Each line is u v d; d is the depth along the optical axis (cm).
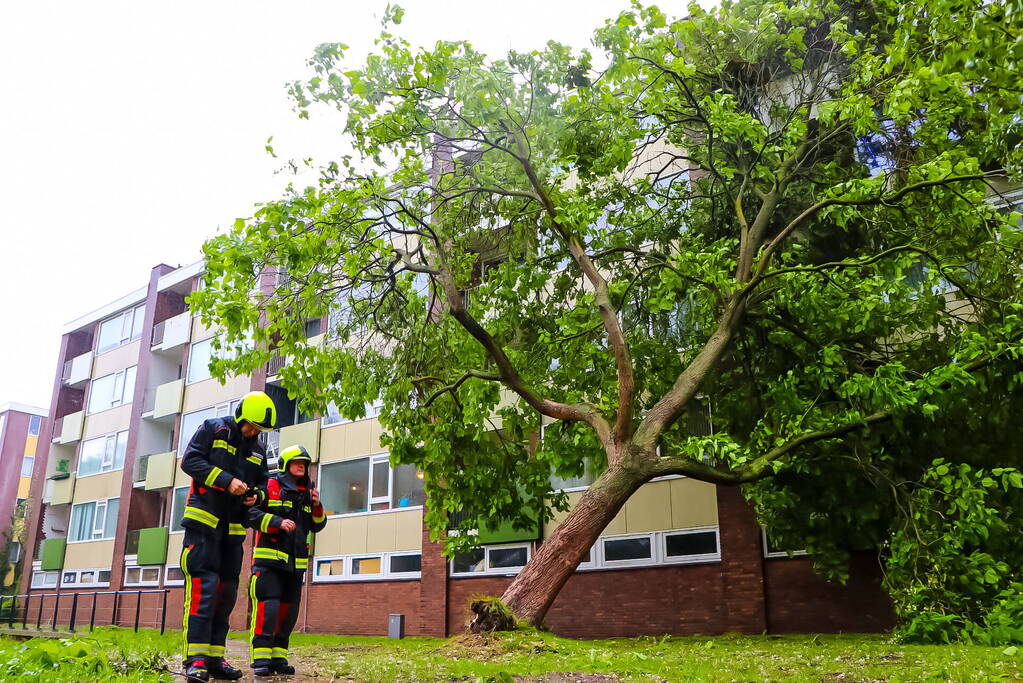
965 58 694
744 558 1476
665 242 1367
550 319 1403
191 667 559
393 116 1058
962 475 947
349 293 1286
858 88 1030
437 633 1859
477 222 1359
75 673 588
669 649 923
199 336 2925
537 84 1062
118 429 3164
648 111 1173
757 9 1226
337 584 2162
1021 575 995
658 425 1084
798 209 1260
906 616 988
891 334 1177
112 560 2947
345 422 2333
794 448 1068
